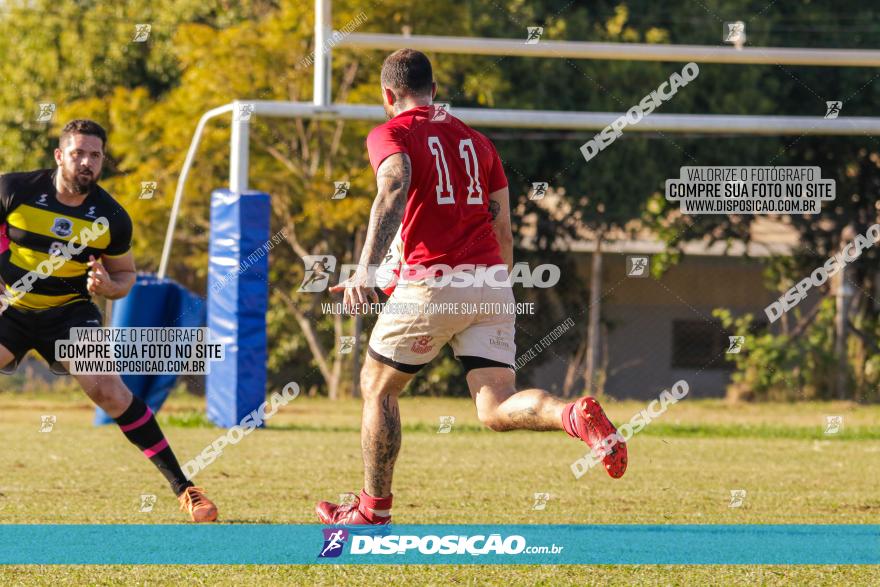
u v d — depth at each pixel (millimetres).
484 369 14750
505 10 56719
